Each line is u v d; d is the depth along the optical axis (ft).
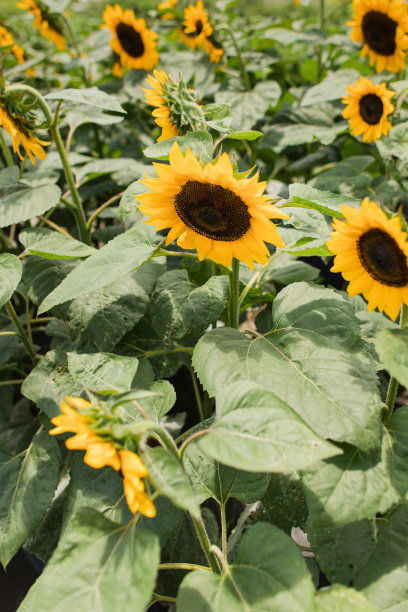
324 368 2.33
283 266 3.34
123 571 1.86
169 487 1.83
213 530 3.05
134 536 1.92
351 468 2.17
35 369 2.88
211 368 2.38
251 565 2.02
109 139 5.93
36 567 3.24
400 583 2.13
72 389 2.80
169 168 2.23
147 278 3.04
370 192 3.87
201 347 2.47
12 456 2.80
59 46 5.44
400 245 2.11
